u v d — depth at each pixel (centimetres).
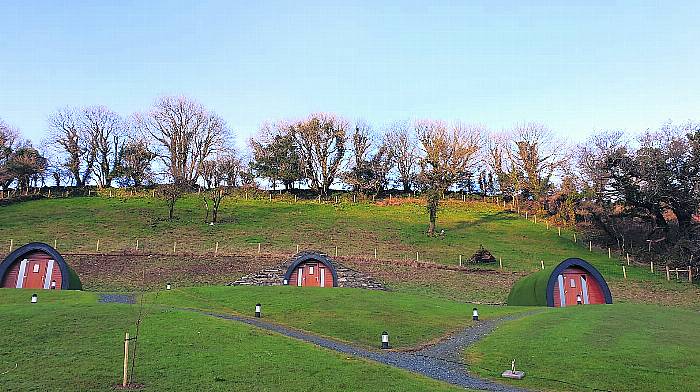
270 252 6406
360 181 10750
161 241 6788
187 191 9638
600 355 2383
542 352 2491
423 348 2712
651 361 2284
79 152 10606
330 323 3111
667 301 4884
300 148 11131
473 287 5362
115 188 10288
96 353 2167
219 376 1953
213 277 5378
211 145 10675
